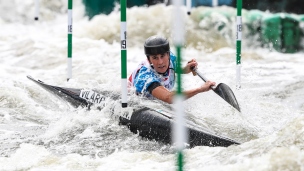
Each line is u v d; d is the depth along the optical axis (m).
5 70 39.19
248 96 28.47
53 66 40.56
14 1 63.94
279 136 15.88
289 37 56.72
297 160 14.14
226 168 14.57
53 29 56.59
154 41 21.77
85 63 40.09
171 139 20.42
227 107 23.86
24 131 23.23
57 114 26.58
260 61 47.25
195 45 52.62
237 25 27.56
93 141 21.03
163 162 16.91
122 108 21.70
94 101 23.75
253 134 21.42
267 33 56.62
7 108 27.11
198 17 55.12
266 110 25.67
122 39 21.08
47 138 21.80
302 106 27.69
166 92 21.56
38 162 17.69
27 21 62.72
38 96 29.73
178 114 11.78
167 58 22.05
